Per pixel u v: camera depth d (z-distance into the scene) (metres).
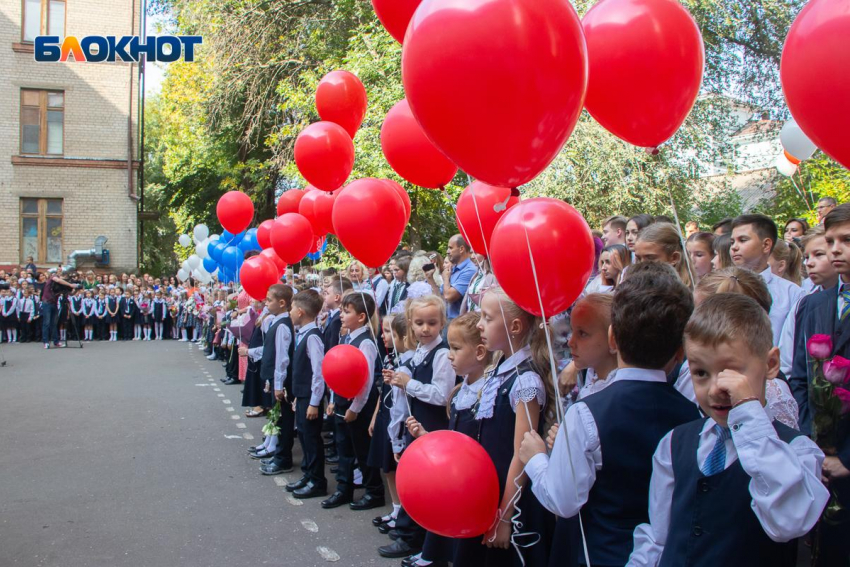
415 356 3.86
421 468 2.22
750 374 1.53
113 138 20.27
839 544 2.19
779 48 10.43
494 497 2.24
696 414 1.93
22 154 19.53
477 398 2.85
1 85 19.33
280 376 5.52
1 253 19.36
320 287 7.43
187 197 20.84
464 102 1.78
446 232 12.53
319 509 4.68
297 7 13.61
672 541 1.63
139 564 3.75
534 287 2.24
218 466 5.76
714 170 10.74
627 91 2.28
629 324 1.93
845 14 1.46
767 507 1.43
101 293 18.81
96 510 4.64
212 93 14.38
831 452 2.22
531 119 1.80
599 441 1.87
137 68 20.52
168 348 16.45
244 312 7.90
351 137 4.92
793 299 3.40
